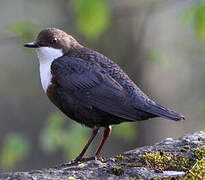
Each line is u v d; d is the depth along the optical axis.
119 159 6.68
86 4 11.63
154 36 17.92
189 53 18.98
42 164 19.62
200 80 19.05
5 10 20.95
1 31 20.19
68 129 12.60
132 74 16.67
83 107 7.79
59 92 7.95
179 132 17.80
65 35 8.47
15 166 19.22
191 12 11.40
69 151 12.34
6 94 20.95
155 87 17.28
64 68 7.92
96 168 6.43
